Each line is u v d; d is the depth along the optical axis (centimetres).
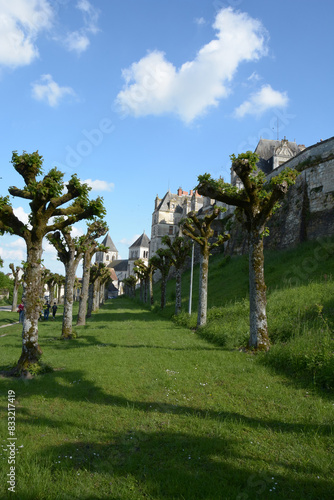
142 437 455
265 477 356
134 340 1332
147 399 609
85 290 2100
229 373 777
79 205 962
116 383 703
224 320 1509
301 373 740
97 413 543
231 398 609
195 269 4866
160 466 386
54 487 343
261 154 4781
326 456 398
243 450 418
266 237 3225
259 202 1098
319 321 1077
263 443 435
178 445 432
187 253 2405
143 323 2073
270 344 1023
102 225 1955
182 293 3303
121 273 12331
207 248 1700
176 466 381
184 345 1180
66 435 469
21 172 920
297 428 477
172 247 2430
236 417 520
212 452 413
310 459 392
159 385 689
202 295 1639
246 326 1245
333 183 2545
